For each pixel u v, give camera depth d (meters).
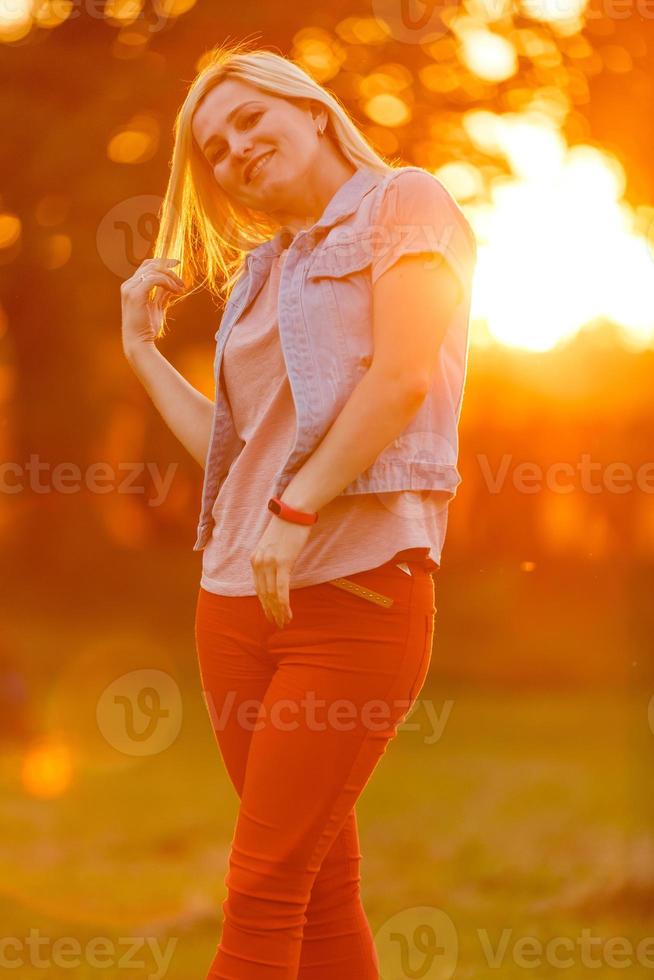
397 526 6.96
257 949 6.89
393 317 6.79
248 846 6.94
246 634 7.29
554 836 20.56
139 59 45.53
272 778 6.91
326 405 6.87
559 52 42.56
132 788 26.30
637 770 16.45
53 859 19.53
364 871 19.19
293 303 7.11
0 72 46.41
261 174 7.41
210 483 7.56
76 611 53.03
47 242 45.31
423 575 7.17
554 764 29.75
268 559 6.66
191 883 18.08
